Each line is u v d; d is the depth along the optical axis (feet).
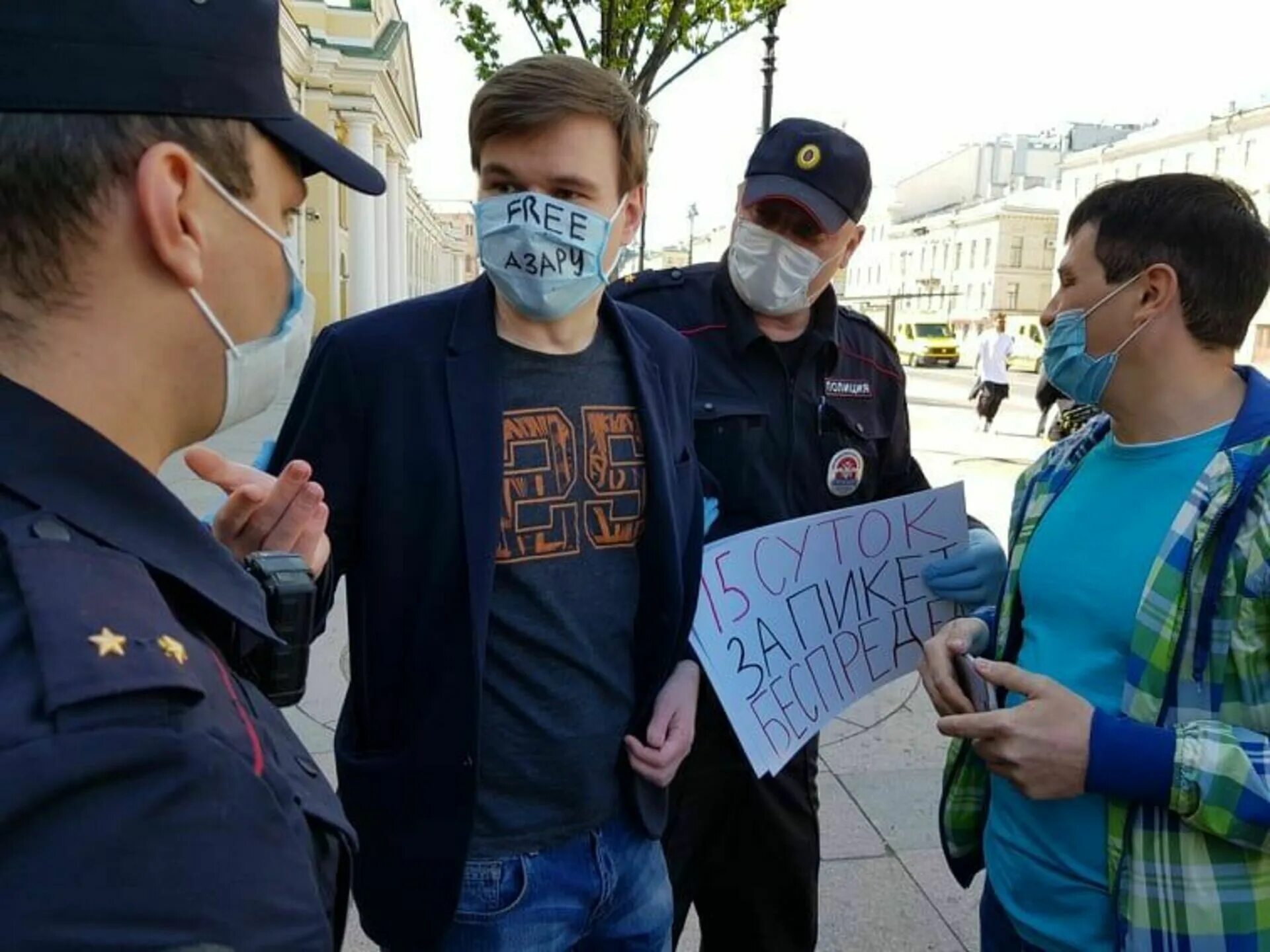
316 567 4.00
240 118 2.61
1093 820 4.65
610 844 5.25
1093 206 4.85
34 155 2.27
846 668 6.85
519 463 4.85
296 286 3.05
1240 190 4.62
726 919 7.32
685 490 5.57
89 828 1.86
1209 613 4.24
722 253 7.42
